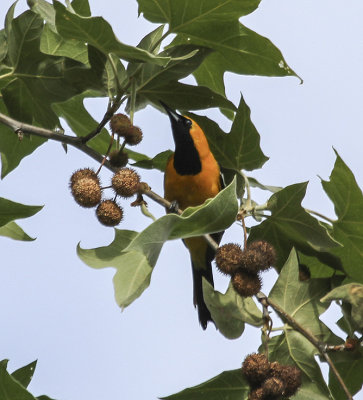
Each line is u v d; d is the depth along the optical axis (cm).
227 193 769
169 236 779
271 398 788
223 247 838
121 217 833
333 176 938
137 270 783
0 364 712
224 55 952
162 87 940
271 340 872
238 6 875
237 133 1025
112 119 891
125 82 916
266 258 831
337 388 948
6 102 960
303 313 884
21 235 944
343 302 874
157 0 875
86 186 833
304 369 862
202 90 953
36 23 905
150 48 905
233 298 865
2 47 922
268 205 931
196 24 900
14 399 713
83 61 1005
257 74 966
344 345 847
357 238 948
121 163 898
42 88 929
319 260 965
